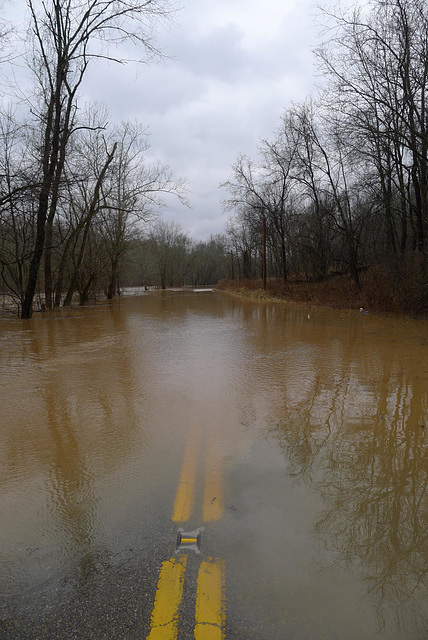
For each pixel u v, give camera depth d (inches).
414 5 563.5
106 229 1111.6
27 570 85.8
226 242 3036.4
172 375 265.1
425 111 617.0
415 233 695.1
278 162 1108.5
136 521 103.3
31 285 691.4
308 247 1082.1
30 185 538.9
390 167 751.7
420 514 103.7
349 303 751.7
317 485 119.9
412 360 297.3
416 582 80.5
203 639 67.7
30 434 165.6
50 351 362.0
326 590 78.5
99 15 665.6
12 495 117.5
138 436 161.9
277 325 542.6
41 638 68.8
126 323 609.3
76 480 126.1
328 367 279.0
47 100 732.7
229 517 104.0
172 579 82.0
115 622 71.9
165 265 2849.4
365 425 169.3
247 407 196.7
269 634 68.7
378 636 68.3
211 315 731.4
